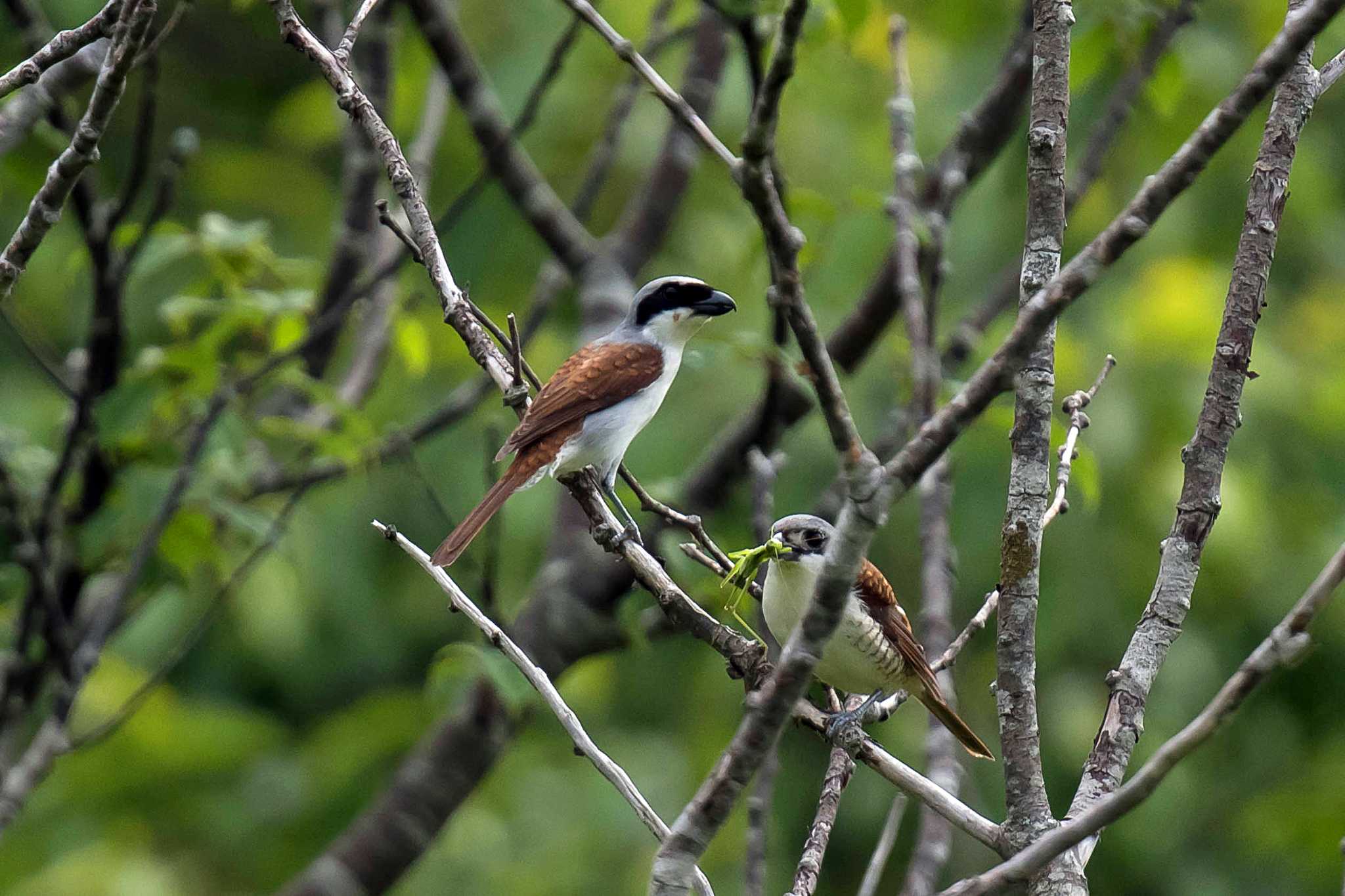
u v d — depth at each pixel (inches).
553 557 451.2
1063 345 532.4
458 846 548.4
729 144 602.5
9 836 506.9
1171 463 530.0
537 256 631.2
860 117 577.9
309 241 673.0
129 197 361.7
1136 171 550.9
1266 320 582.2
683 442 576.1
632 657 607.2
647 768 573.6
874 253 478.3
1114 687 227.3
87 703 522.6
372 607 605.0
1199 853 554.9
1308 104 240.1
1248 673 167.3
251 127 730.8
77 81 358.0
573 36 396.8
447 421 425.4
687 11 576.1
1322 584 165.6
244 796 546.9
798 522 299.6
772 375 402.6
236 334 473.7
